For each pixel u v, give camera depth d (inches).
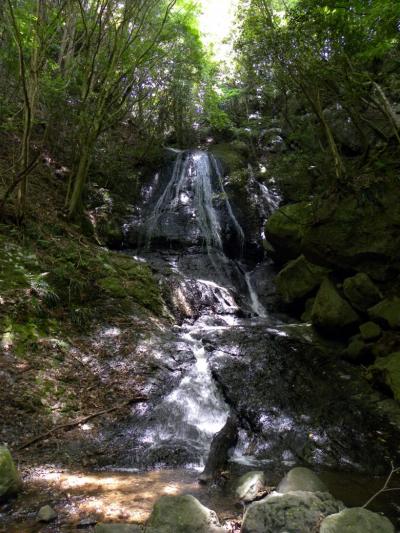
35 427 182.4
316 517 118.8
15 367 205.2
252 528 117.8
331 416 209.3
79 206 384.2
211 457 171.9
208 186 491.8
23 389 196.5
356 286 278.1
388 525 116.0
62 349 229.8
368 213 277.3
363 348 257.8
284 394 226.1
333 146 299.1
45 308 249.6
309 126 397.1
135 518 130.1
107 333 257.0
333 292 293.0
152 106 539.2
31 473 154.8
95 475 160.9
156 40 376.5
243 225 466.3
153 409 210.8
